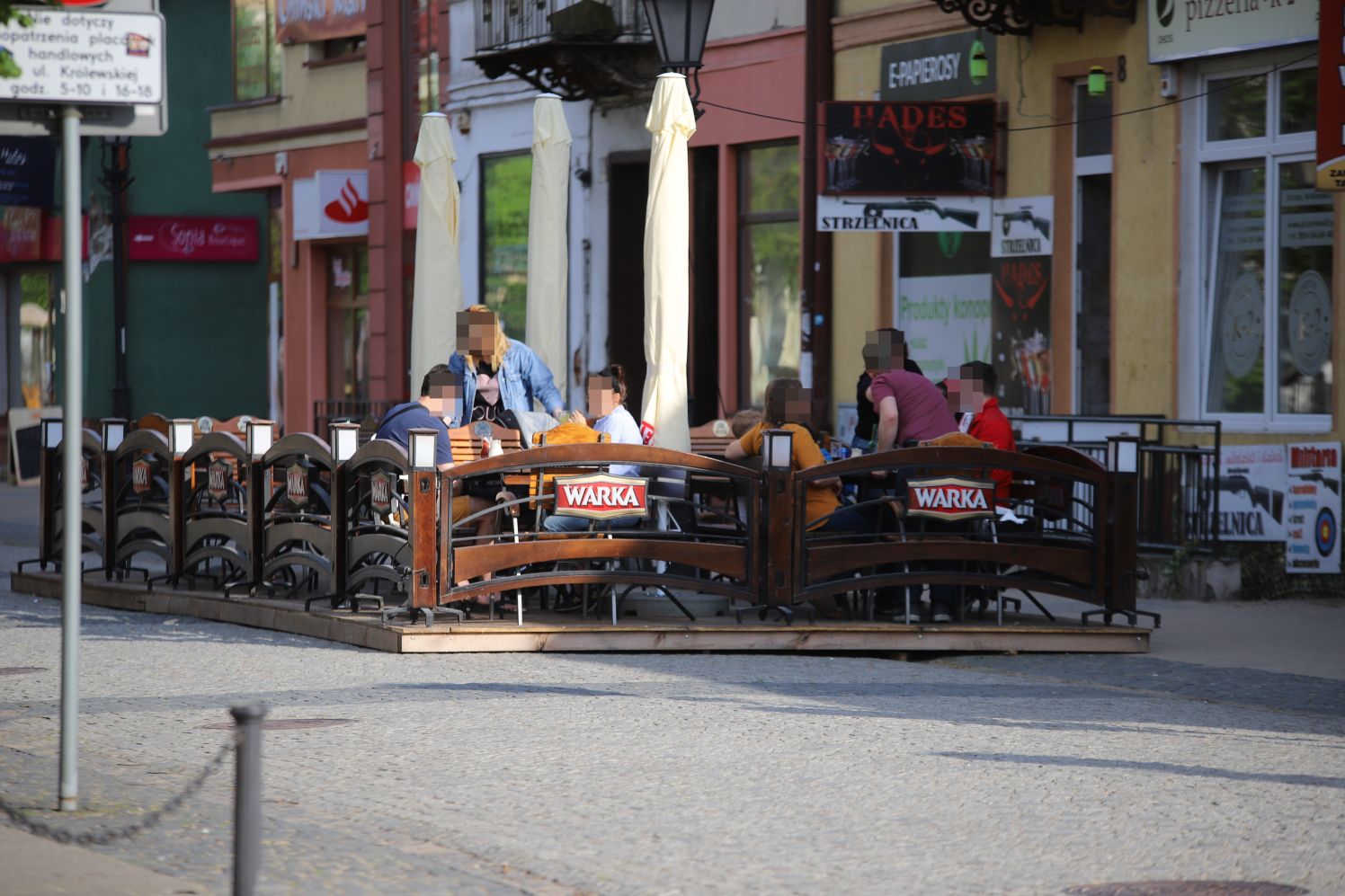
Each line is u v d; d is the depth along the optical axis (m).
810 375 36.84
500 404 26.03
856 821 12.44
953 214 31.86
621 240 42.72
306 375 57.38
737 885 10.83
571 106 43.56
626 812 12.70
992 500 21.47
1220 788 13.48
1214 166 29.36
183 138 66.19
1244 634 23.06
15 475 56.03
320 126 54.81
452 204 30.83
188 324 66.56
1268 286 28.39
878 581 21.20
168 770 14.08
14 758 14.52
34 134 12.25
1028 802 13.02
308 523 22.72
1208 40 28.61
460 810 12.77
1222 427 28.91
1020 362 32.75
